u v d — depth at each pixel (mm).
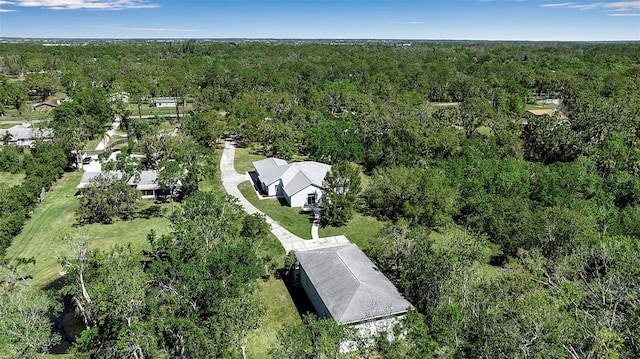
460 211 45500
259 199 51406
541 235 35875
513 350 20719
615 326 22219
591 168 54156
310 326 23000
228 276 26328
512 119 81062
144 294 24141
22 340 21922
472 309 24328
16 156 59688
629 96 89500
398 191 44719
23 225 43188
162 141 59562
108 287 22797
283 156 68000
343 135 67125
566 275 29031
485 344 21688
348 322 26094
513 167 51875
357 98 95562
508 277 27906
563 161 61875
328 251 34000
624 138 63625
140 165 55375
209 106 93625
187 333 22703
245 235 37219
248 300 24609
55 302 26891
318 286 30281
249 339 28188
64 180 56406
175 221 35562
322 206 46656
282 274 35812
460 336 23125
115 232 42250
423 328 23156
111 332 22797
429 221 43188
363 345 22969
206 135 68812
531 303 23156
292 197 48906
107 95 94125
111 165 52156
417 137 60656
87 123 74688
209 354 22344
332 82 118625
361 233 43469
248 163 65062
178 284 25406
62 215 45719
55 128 65625
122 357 22062
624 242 31484
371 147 62781
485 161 54406
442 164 55188
